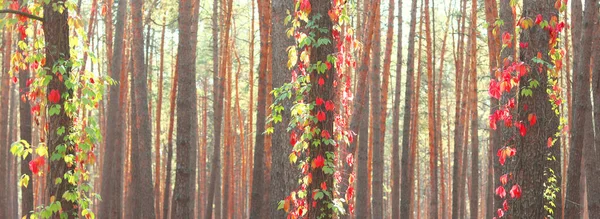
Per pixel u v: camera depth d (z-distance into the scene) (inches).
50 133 329.4
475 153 831.1
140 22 638.5
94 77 341.4
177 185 477.1
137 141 756.0
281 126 438.3
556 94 368.8
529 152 321.7
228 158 1030.4
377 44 665.6
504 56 420.5
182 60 485.4
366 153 604.1
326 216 299.6
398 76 868.6
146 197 637.9
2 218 787.4
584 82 402.0
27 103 544.1
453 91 1401.3
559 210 401.4
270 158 607.8
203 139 1309.1
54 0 332.2
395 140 858.8
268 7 589.3
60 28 331.9
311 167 298.8
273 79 450.3
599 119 394.0
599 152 395.5
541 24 310.3
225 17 1074.1
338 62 302.8
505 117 325.7
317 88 298.2
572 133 411.2
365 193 588.1
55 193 327.9
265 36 585.9
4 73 836.0
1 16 365.1
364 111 621.3
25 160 533.3
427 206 1732.3
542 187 322.0
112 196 762.8
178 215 473.4
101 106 1264.8
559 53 318.3
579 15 551.8
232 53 1284.4
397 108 863.1
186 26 488.4
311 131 296.4
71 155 328.8
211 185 879.1
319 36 298.5
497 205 550.9
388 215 1708.9
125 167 1213.7
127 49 924.0
